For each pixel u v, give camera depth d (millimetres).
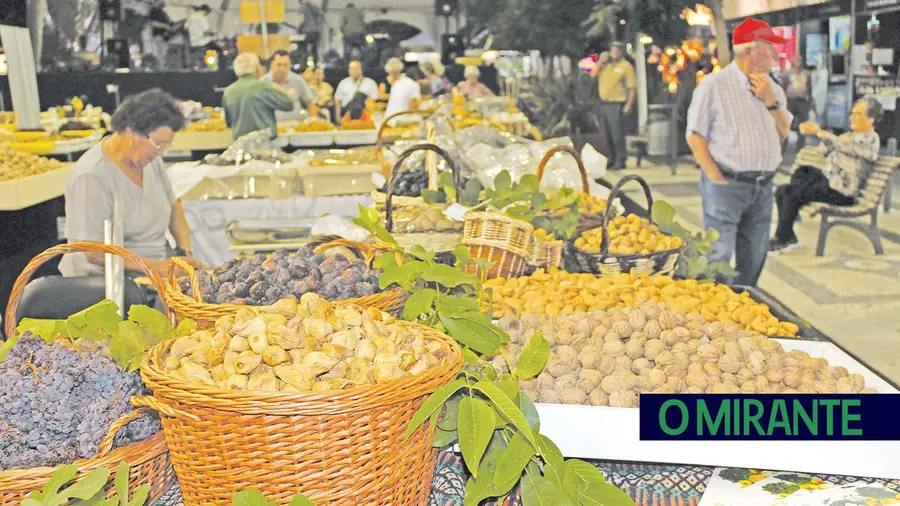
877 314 3803
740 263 4066
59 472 1014
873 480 1201
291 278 1553
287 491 980
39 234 4402
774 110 3982
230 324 1097
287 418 953
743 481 1231
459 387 1061
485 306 1619
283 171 3697
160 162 3299
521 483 1077
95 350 1228
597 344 1525
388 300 1514
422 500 1129
